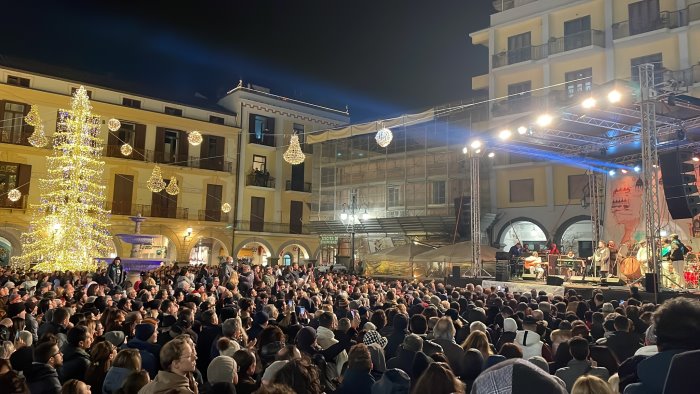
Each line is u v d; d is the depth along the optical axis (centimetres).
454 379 322
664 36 2530
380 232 3638
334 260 4031
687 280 1803
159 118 3700
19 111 3225
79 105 2480
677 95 1504
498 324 820
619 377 428
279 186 4166
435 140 3431
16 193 2769
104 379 489
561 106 1692
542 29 2956
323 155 4156
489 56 3164
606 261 2056
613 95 1513
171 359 421
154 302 948
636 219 2227
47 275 1773
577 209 2786
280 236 4128
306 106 4338
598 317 829
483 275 2253
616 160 2319
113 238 3481
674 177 1712
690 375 239
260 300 1080
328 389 538
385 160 3712
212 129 3919
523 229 3073
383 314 798
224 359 458
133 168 3588
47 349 500
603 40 2725
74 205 2475
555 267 2184
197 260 3991
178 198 3756
